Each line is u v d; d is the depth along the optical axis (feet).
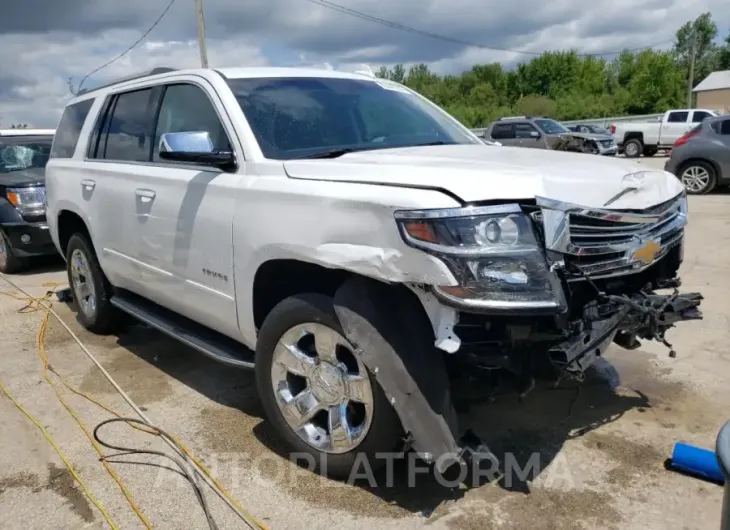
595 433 11.78
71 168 17.60
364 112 13.60
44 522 9.86
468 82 270.26
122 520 9.82
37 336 18.65
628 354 15.39
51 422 13.06
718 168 42.47
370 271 9.00
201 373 15.37
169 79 14.14
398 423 9.50
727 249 25.82
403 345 9.09
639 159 88.12
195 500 10.23
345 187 9.62
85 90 18.84
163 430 12.46
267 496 10.22
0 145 31.50
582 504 9.76
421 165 9.84
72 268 18.75
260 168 11.18
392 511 9.72
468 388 9.69
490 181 8.82
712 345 15.78
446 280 8.31
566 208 8.75
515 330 8.78
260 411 13.24
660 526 9.22
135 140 15.12
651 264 10.14
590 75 251.60
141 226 14.12
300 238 9.95
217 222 11.68
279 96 12.80
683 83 202.28
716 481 10.20
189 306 13.16
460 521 9.43
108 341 17.92
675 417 12.32
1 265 28.27
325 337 10.07
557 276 8.77
